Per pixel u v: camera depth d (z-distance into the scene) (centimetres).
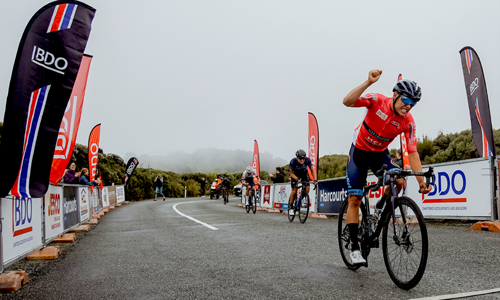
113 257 393
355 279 277
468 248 386
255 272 306
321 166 1703
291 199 757
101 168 1802
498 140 898
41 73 360
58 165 604
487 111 635
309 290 249
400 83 258
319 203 919
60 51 373
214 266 333
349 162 311
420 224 228
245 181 1125
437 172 632
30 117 351
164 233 577
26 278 297
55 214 490
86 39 392
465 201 577
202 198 2608
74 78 380
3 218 295
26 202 362
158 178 2089
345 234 322
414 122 286
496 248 383
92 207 887
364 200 302
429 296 227
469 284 252
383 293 238
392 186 265
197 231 592
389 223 264
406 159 797
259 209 1326
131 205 1548
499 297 221
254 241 476
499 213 531
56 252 405
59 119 369
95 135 1207
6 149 321
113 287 272
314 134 1109
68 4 381
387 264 266
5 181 304
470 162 572
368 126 284
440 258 342
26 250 354
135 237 544
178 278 293
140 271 322
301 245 439
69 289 271
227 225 681
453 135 1128
